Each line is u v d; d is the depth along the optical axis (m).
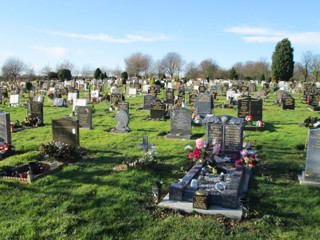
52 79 84.44
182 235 7.55
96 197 9.64
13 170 11.73
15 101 32.84
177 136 17.73
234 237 7.46
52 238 7.47
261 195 9.79
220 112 28.12
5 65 82.56
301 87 59.31
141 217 8.45
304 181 10.82
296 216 8.49
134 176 11.30
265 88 51.25
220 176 10.70
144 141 14.62
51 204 9.18
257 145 15.90
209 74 103.12
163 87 57.81
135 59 110.12
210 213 8.58
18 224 8.05
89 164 12.85
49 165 11.95
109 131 19.97
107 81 69.50
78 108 20.56
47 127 21.31
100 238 7.50
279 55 84.81
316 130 10.66
